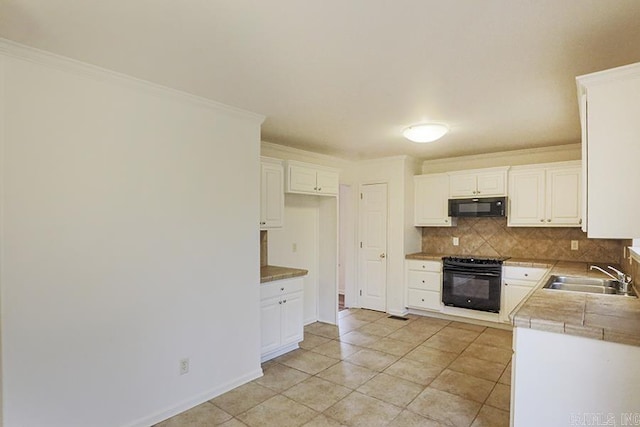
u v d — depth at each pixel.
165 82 2.49
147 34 1.84
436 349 3.95
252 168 3.25
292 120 3.41
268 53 2.05
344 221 7.23
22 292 2.00
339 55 2.08
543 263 4.34
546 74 2.33
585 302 2.29
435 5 1.58
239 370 3.12
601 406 1.76
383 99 2.83
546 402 1.88
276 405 2.79
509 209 4.73
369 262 5.65
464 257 5.03
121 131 2.39
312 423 2.54
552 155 4.69
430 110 3.09
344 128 3.70
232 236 3.08
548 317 1.92
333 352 3.88
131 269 2.43
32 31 1.81
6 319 1.94
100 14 1.65
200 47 1.98
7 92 1.95
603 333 1.71
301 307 4.04
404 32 1.82
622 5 1.57
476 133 3.90
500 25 1.75
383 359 3.68
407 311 5.45
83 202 2.22
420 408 2.73
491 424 2.52
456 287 4.87
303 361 3.64
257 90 2.64
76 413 2.18
